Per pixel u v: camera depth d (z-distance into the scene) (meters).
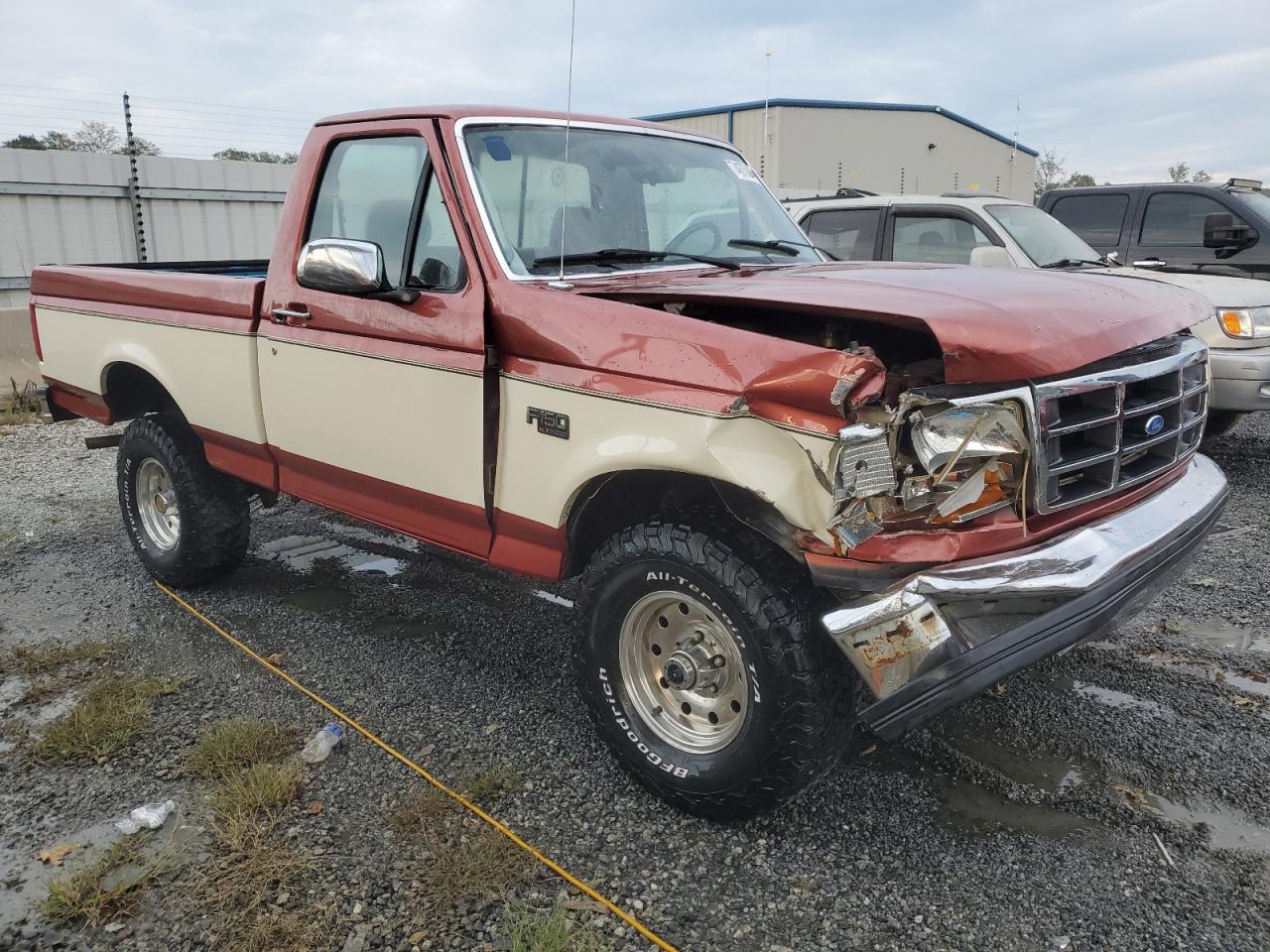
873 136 29.23
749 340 2.55
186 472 4.65
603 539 3.25
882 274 3.28
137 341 4.64
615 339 2.82
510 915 2.54
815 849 2.84
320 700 3.75
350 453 3.74
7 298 12.15
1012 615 2.54
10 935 2.54
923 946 2.46
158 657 4.16
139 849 2.86
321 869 2.75
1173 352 3.12
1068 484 2.81
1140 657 4.04
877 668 2.45
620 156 3.86
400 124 3.59
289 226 3.97
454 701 3.76
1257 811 2.99
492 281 3.18
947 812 3.01
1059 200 9.65
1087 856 2.79
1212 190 8.59
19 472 7.62
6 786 3.21
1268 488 6.62
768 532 2.57
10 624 4.55
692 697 2.99
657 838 2.90
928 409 2.46
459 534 3.49
